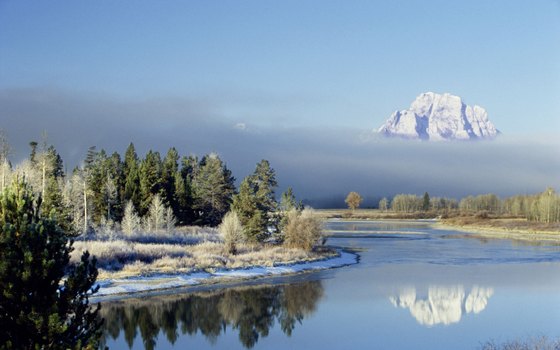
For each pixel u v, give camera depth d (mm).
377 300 40250
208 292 42750
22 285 12711
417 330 31234
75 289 13562
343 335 30312
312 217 67000
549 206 147500
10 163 57750
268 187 71688
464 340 28906
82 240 61281
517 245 89562
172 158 100938
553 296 41625
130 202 77500
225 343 28812
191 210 96250
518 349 25078
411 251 77750
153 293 41312
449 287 46031
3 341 12344
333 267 59219
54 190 56125
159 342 28812
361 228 146375
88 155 89312
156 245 58406
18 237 13141
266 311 36438
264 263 55312
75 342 13234
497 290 44500
